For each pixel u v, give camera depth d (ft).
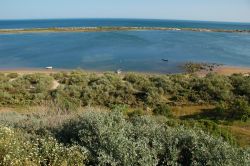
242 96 87.10
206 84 93.61
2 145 21.91
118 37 321.11
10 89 91.71
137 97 86.48
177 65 175.42
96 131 24.41
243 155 24.08
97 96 85.05
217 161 22.99
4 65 173.47
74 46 251.60
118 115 28.22
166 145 25.22
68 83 104.99
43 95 85.81
